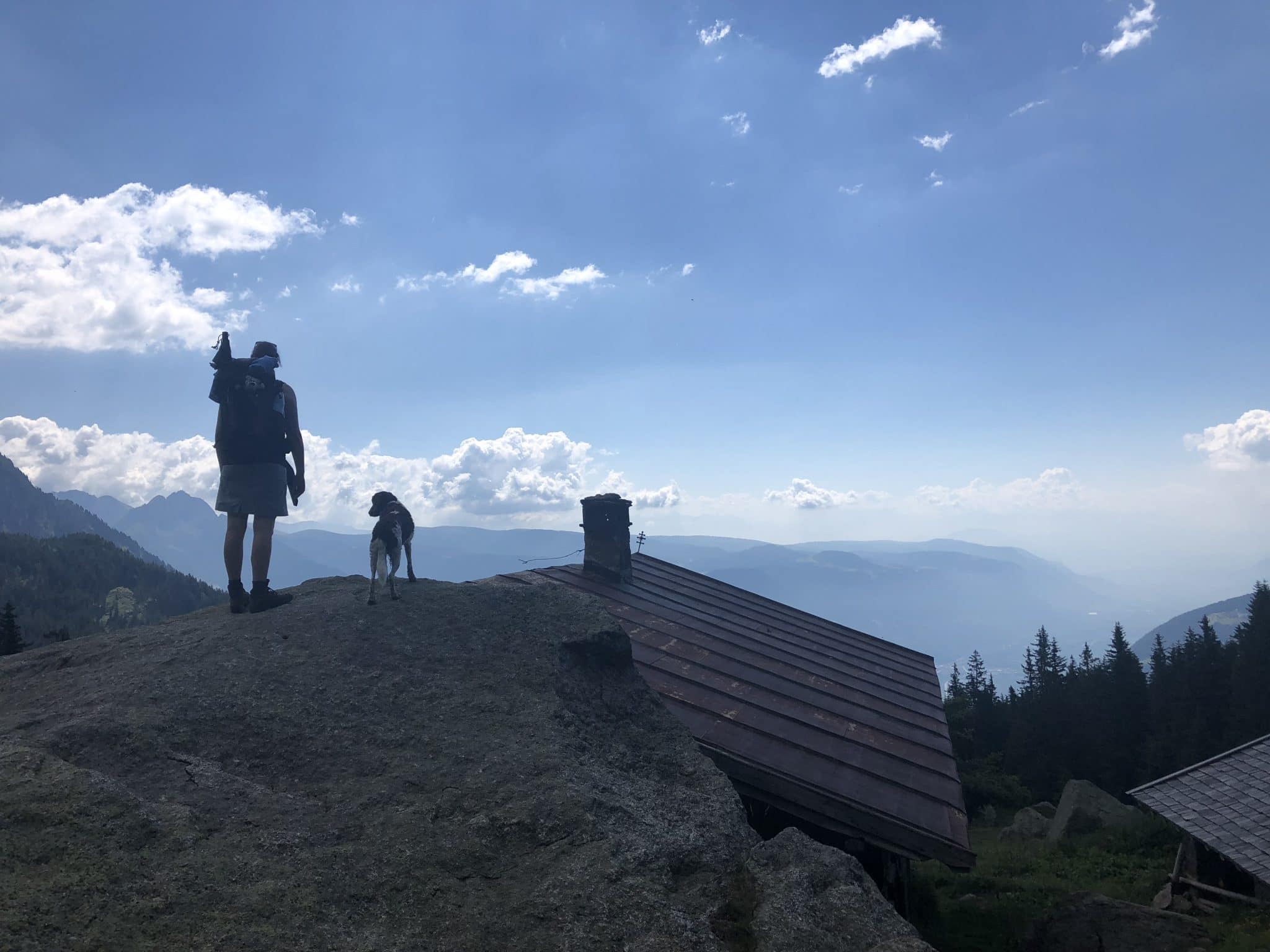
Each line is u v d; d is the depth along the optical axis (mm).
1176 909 19094
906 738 12891
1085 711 61469
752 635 17469
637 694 6660
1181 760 53469
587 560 19203
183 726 4762
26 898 3047
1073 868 24359
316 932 3352
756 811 10766
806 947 3754
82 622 175250
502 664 6250
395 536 7137
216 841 3793
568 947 3570
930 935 16078
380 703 5453
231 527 7090
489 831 4289
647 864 4266
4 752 4055
